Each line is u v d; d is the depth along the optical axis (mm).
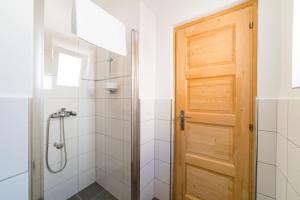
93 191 1515
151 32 1488
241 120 1084
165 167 1478
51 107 1208
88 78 1553
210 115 1227
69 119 1391
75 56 1383
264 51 942
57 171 1276
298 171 618
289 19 769
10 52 479
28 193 541
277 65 899
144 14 1386
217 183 1197
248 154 1058
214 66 1199
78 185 1469
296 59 704
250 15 1036
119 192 1419
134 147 1336
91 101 1606
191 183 1345
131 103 1330
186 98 1373
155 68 1550
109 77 1484
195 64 1309
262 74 949
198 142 1301
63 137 1335
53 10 1136
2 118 456
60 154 1307
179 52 1402
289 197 708
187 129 1365
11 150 480
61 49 1244
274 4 908
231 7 1113
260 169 961
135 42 1321
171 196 1445
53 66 1196
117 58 1409
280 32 889
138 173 1344
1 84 455
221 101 1180
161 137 1507
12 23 483
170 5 1404
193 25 1312
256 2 1011
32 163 596
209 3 1173
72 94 1412
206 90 1254
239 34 1081
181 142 1401
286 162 749
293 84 702
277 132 889
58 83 1262
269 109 925
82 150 1523
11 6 481
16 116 495
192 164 1331
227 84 1150
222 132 1176
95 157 1638
